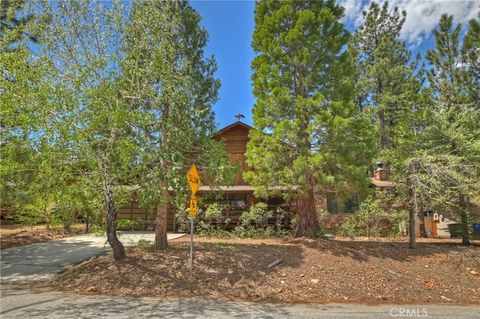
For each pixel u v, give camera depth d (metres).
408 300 7.36
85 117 8.05
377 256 9.98
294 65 11.91
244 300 6.88
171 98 9.23
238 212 18.17
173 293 7.21
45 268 9.52
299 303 6.82
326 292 7.54
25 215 17.72
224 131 19.23
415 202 10.60
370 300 7.24
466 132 12.62
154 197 8.30
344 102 11.30
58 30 8.41
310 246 10.47
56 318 5.46
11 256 11.27
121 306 6.23
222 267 8.56
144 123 8.61
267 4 12.91
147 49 9.14
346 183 10.54
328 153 10.59
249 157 11.98
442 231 18.66
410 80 23.16
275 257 9.30
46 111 7.62
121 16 8.98
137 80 8.84
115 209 9.24
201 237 14.38
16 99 7.60
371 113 22.38
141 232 17.22
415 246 11.36
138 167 8.48
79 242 14.34
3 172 7.91
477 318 6.07
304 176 10.67
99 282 7.79
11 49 8.62
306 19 11.58
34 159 7.85
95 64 8.16
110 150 8.26
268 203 18.44
